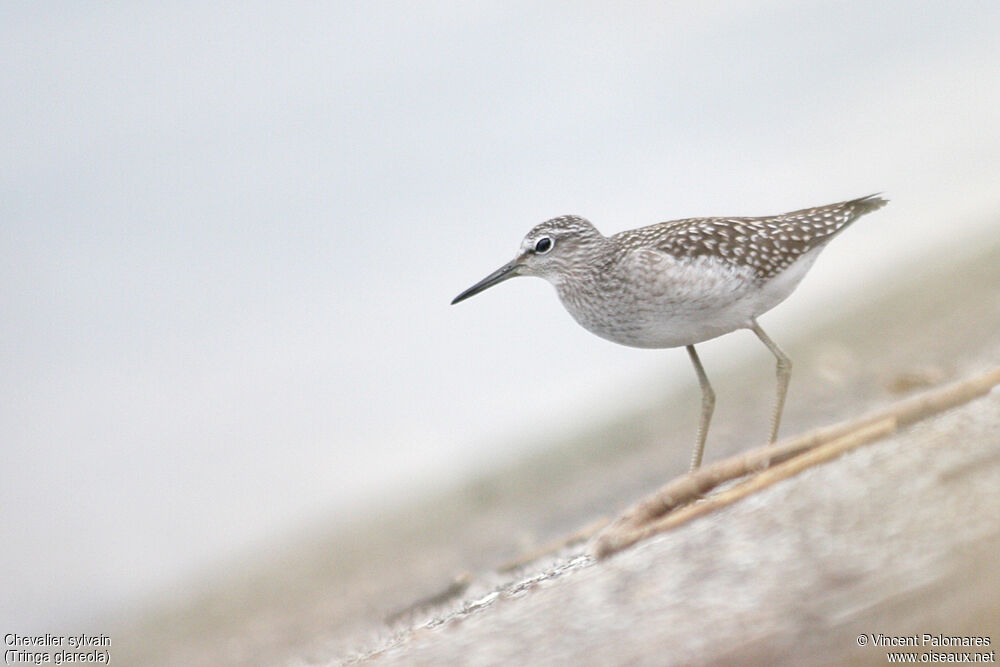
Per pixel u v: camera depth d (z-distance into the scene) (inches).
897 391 469.4
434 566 485.4
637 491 489.4
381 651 319.3
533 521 501.7
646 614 261.6
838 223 456.8
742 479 336.2
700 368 456.1
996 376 327.6
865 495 282.8
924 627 233.0
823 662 231.0
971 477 274.2
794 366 586.9
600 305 457.1
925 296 611.2
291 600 502.9
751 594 256.1
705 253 431.2
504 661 261.1
